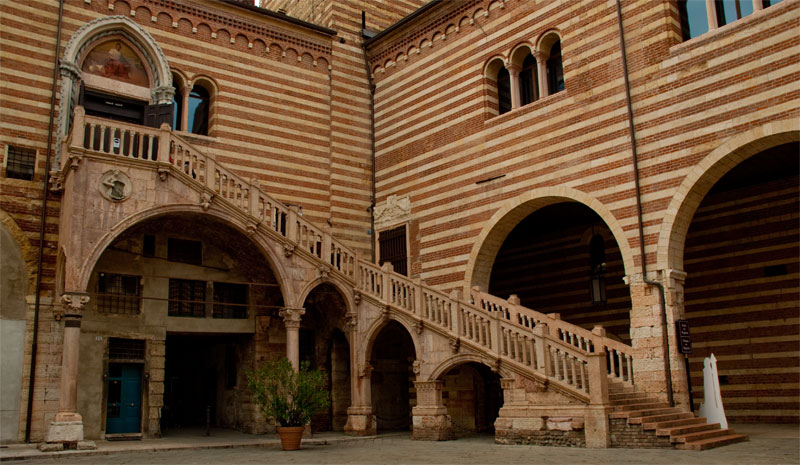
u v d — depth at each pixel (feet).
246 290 76.64
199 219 66.69
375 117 90.89
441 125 81.10
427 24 84.89
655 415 52.65
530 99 74.79
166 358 97.55
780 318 68.03
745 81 55.93
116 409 66.74
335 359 78.23
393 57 89.35
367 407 69.46
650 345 57.98
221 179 66.44
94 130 65.51
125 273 68.28
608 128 64.64
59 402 59.77
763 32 55.42
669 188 59.31
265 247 67.10
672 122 60.08
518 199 70.95
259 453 53.83
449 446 57.21
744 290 71.00
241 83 81.46
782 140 54.29
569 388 54.29
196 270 72.84
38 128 66.44
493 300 68.54
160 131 63.16
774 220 70.08
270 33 85.05
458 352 62.54
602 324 81.87
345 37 91.97
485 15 78.23
